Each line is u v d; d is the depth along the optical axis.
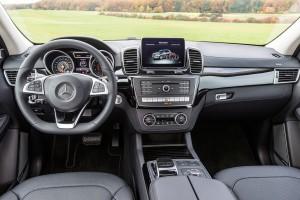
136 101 1.92
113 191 1.40
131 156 2.08
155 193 1.17
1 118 2.01
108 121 2.19
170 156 1.84
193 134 2.72
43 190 1.40
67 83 1.57
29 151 2.29
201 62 1.92
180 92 1.92
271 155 2.49
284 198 1.45
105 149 2.62
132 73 1.91
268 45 2.41
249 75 2.10
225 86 2.07
